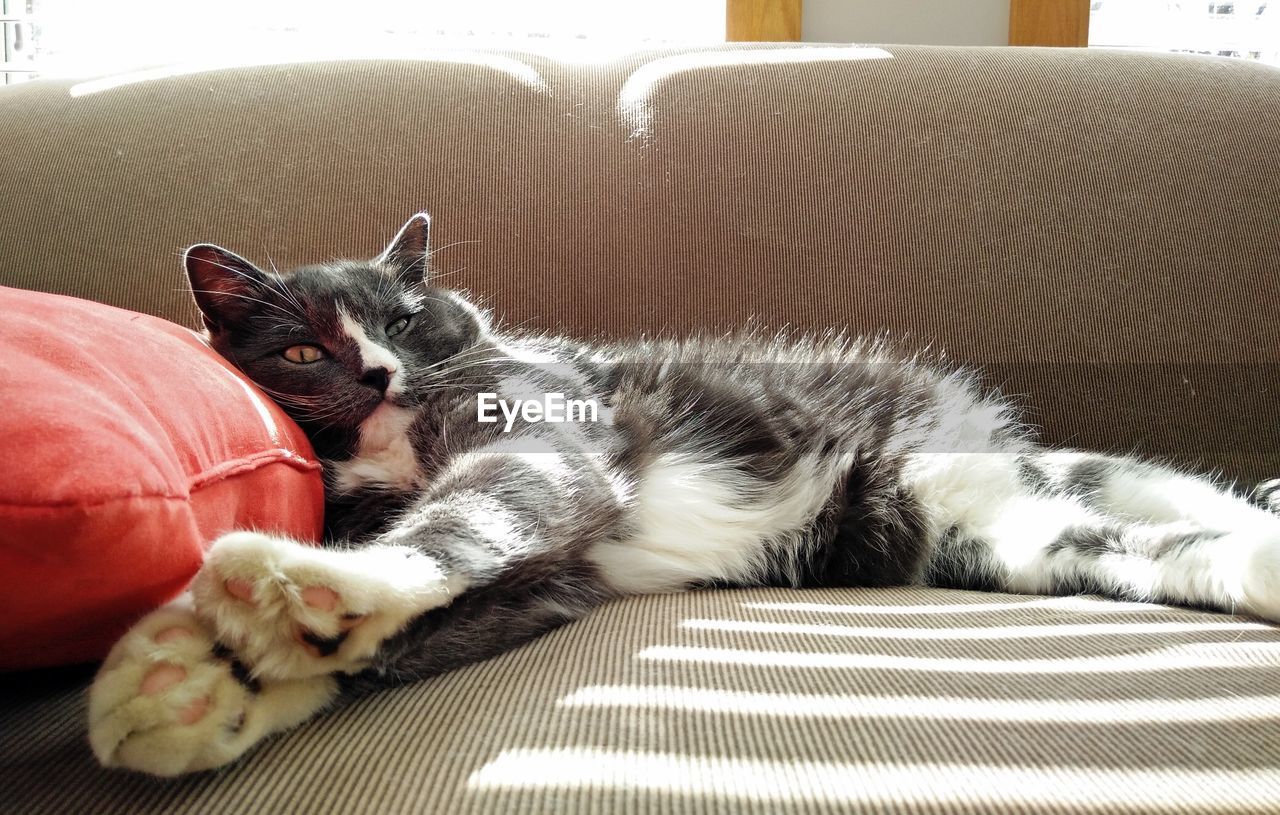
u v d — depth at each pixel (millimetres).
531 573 372
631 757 265
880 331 565
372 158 586
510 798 243
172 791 256
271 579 273
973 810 235
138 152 587
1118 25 791
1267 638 351
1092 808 236
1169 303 564
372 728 289
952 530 497
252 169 583
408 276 500
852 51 633
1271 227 572
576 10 796
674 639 355
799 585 497
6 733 288
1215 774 252
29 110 607
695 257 575
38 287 554
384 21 793
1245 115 598
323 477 443
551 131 597
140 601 280
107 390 288
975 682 309
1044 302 565
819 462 510
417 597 305
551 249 574
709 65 621
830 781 250
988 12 777
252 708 274
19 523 236
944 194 579
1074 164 583
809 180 582
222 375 370
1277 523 413
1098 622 374
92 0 781
